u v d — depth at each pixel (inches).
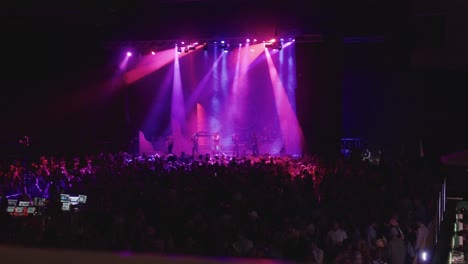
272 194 496.1
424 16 774.5
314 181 627.8
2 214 443.8
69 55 1167.0
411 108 1119.6
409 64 995.3
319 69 1027.9
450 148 1088.2
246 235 400.2
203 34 1069.8
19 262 48.6
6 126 1181.7
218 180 543.2
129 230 403.2
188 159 926.4
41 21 1102.4
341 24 1000.9
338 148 1008.2
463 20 740.7
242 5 1043.9
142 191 521.7
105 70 1198.9
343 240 382.9
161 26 1086.4
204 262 48.1
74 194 619.2
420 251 438.0
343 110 1167.6
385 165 690.8
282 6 1025.5
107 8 1021.2
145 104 1291.8
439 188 606.2
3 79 1170.6
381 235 454.3
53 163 787.4
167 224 450.0
